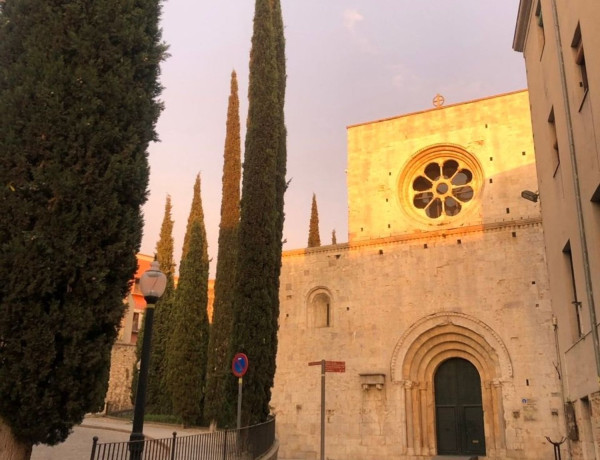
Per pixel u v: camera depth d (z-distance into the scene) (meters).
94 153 9.82
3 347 8.62
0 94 9.57
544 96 17.81
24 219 9.00
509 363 24.97
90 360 9.17
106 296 9.65
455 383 26.78
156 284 11.99
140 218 10.56
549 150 17.50
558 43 14.62
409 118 32.50
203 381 35.19
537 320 25.02
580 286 14.16
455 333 26.69
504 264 26.38
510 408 24.42
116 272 9.87
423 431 26.25
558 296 17.47
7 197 9.00
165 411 37.72
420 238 28.48
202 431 29.89
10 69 9.67
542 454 23.33
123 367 45.81
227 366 19.75
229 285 30.31
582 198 13.23
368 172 32.62
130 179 10.20
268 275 20.80
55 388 8.89
